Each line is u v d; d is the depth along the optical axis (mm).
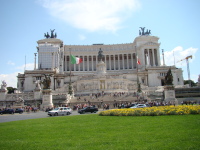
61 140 14312
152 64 135500
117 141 13281
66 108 43125
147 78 112500
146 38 139125
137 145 12117
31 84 106938
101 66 106750
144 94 75062
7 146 13227
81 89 96688
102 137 14703
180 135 13961
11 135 16922
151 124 19422
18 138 15625
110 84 93750
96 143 13031
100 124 21375
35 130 19078
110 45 146250
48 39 131500
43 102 57875
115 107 62219
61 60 133125
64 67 141625
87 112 45312
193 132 14648
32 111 58750
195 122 18922
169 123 19328
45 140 14523
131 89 95062
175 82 110250
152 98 72438
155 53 136125
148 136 14266
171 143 12141
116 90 90062
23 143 13859
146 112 28062
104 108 58875
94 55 142875
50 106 57281
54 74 111500
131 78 112000
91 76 106188
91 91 91562
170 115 26250
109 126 19609
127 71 134750
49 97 58188
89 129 18375
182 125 17750
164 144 12062
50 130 18750
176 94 78500
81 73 134625
